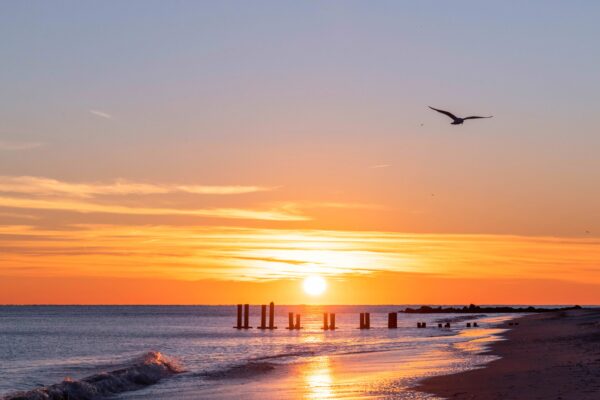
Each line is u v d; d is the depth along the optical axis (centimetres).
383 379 3116
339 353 5178
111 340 8256
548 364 3369
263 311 10706
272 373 3656
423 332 8981
